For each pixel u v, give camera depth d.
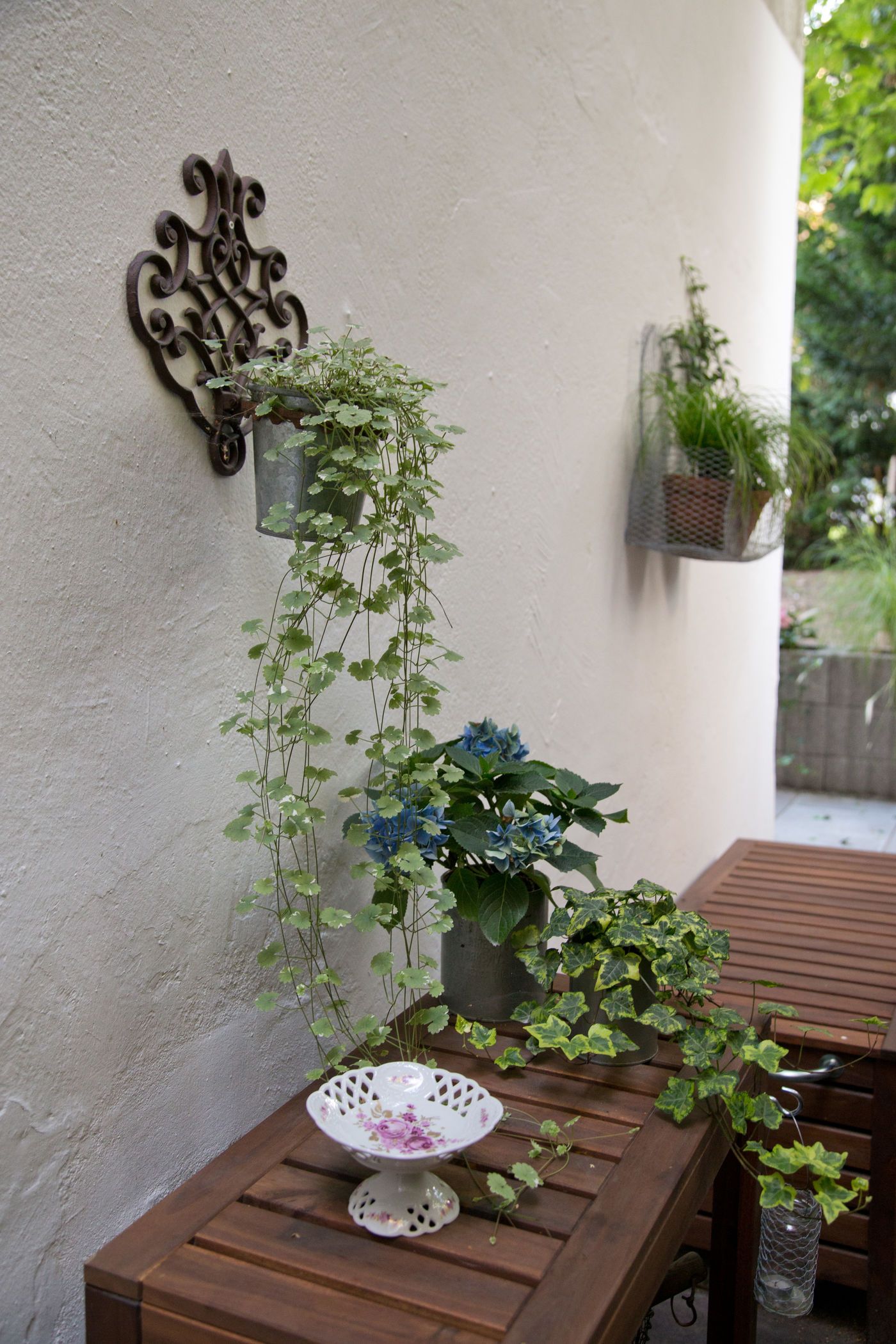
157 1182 1.22
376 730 1.62
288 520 1.13
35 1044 1.06
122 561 1.14
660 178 2.70
